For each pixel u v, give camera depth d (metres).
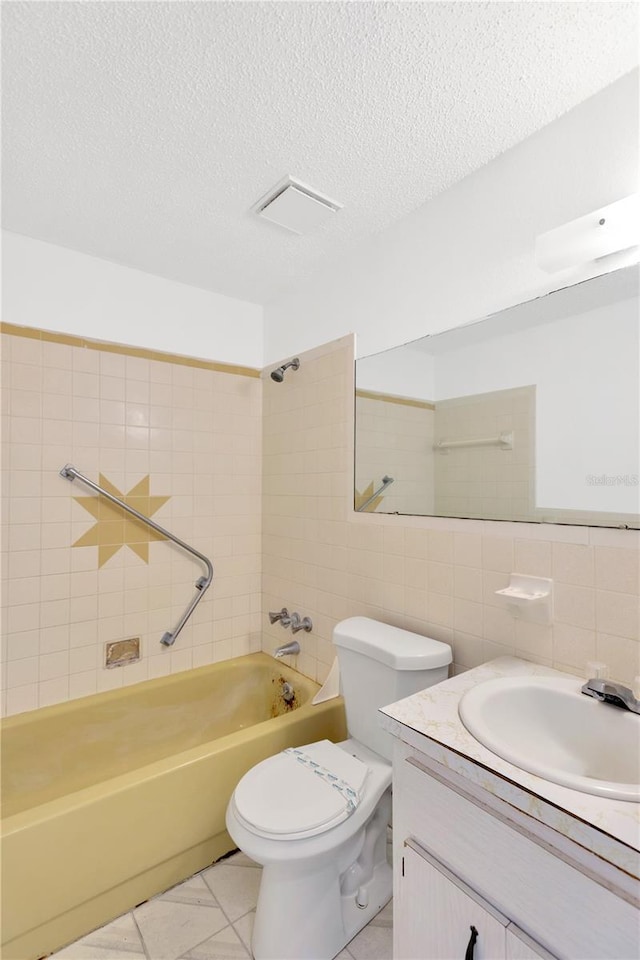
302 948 1.19
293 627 2.19
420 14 0.96
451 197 1.52
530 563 1.28
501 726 1.02
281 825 1.14
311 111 1.20
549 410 1.25
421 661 1.37
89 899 1.30
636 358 1.09
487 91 1.14
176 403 2.22
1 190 1.53
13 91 1.13
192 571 2.27
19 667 1.81
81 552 1.95
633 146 1.10
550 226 1.25
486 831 0.81
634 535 1.09
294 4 0.93
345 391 1.95
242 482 2.43
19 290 1.81
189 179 1.48
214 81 1.11
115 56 1.04
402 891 0.97
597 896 0.67
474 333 1.44
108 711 1.95
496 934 0.78
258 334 2.47
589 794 0.71
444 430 1.53
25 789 1.74
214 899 1.42
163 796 1.43
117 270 2.03
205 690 2.21
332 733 1.82
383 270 1.77
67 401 1.92
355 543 1.89
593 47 1.03
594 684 1.00
